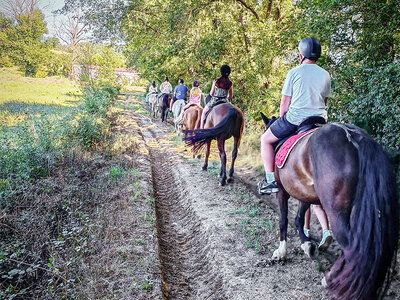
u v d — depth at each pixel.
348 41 7.60
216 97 8.05
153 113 24.92
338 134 2.86
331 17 7.33
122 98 36.88
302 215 4.40
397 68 5.71
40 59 46.34
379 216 2.42
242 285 4.01
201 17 14.59
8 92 26.97
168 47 15.58
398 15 6.57
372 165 2.53
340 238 2.66
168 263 5.05
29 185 6.24
